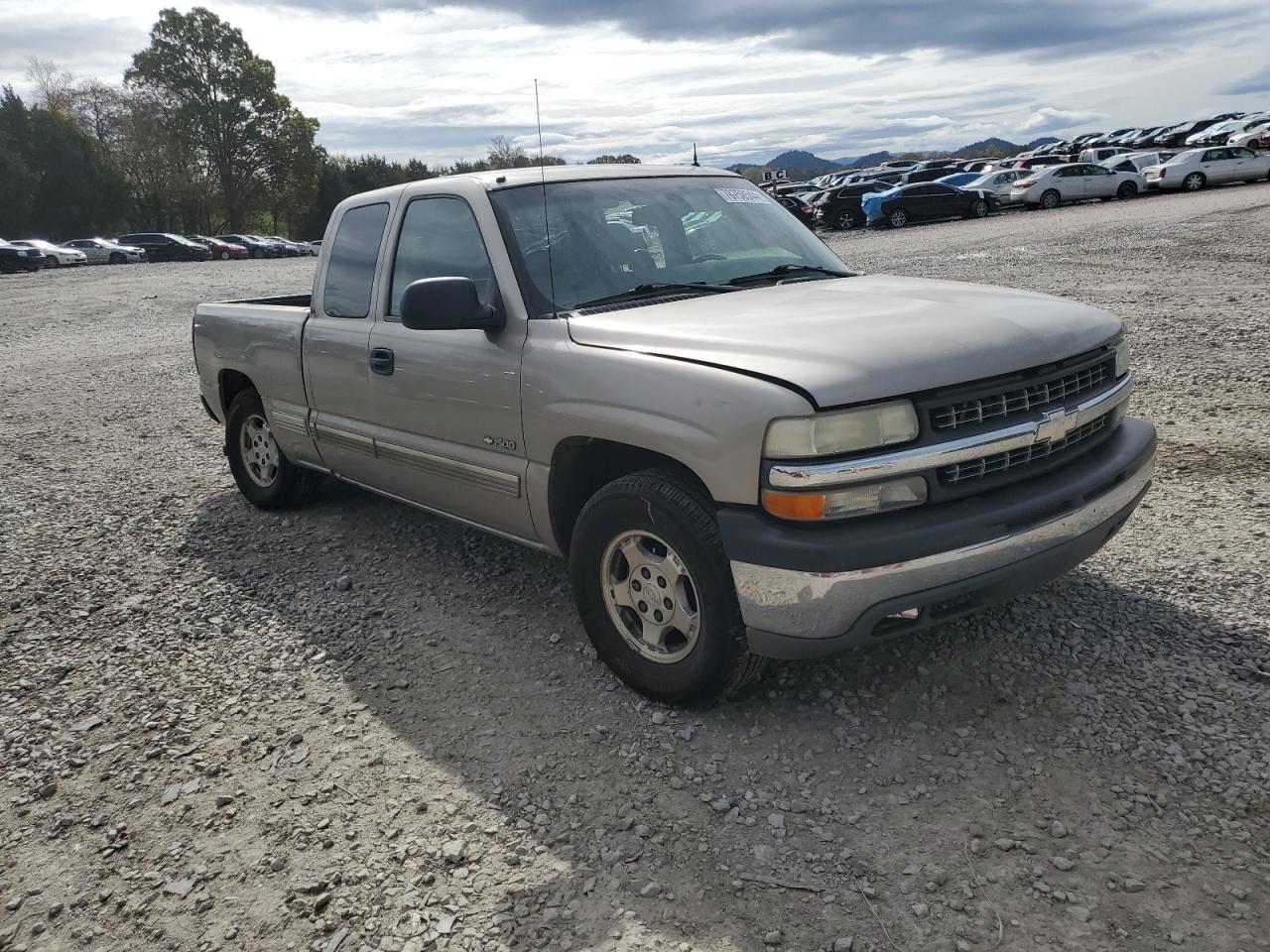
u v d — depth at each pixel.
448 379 3.91
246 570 4.94
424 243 4.20
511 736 3.27
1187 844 2.52
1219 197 27.22
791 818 2.75
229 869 2.74
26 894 2.72
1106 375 3.43
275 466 5.71
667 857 2.64
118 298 22.80
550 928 2.43
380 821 2.88
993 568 2.88
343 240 4.76
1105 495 3.20
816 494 2.74
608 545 3.34
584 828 2.78
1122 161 34.09
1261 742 2.90
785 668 3.52
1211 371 7.34
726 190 4.48
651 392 3.08
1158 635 3.55
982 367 2.93
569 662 3.73
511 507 3.82
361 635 4.11
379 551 5.06
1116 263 14.45
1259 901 2.32
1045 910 2.34
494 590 4.45
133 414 9.41
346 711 3.52
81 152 68.81
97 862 2.82
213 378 5.95
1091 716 3.09
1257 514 4.60
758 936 2.34
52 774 3.27
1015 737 3.02
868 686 3.37
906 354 2.86
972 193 31.22
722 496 2.91
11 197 63.25
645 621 3.34
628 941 2.36
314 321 4.86
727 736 3.16
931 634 3.67
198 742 3.39
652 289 3.75
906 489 2.82
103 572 5.07
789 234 4.43
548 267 3.72
